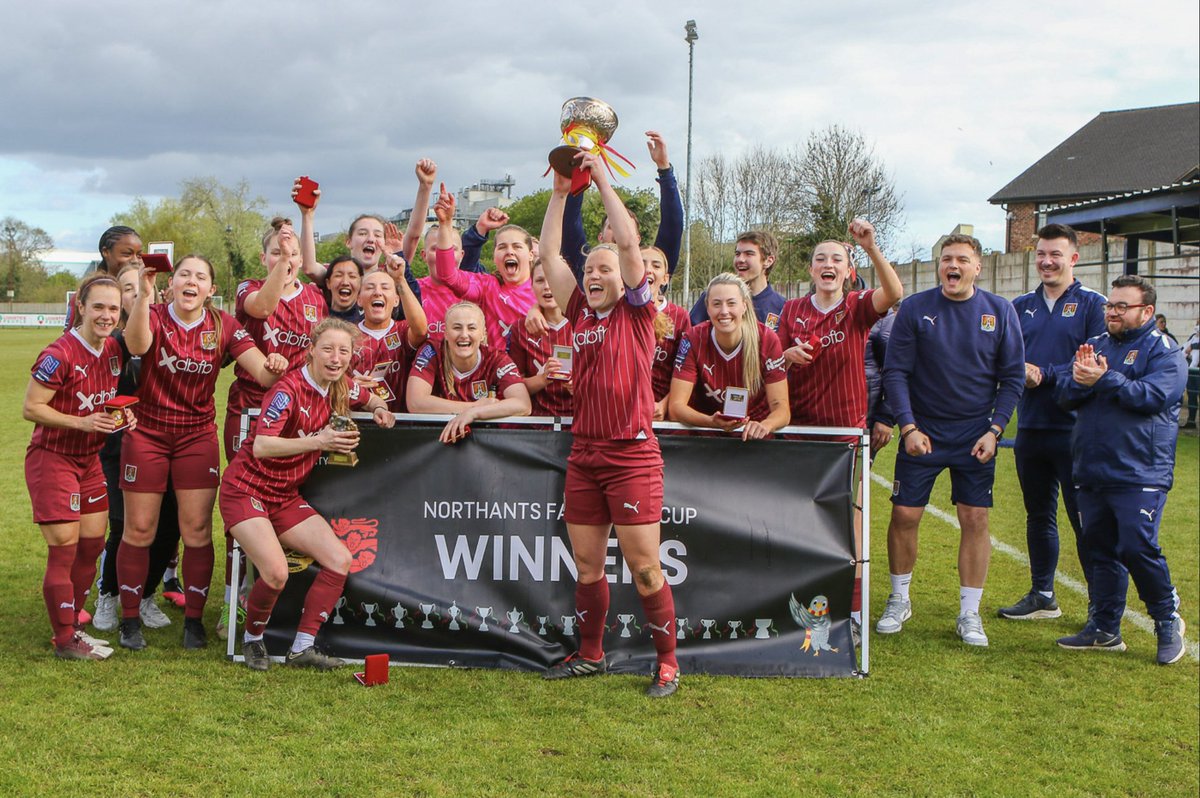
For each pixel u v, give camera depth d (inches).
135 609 194.4
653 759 146.5
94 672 178.1
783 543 187.8
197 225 2701.8
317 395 182.5
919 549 294.7
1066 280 228.8
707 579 187.5
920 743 155.2
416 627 188.7
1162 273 688.4
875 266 194.4
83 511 191.3
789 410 201.8
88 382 182.4
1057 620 225.9
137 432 189.9
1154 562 195.5
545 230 173.2
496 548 190.1
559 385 202.1
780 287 1245.7
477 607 189.2
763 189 1336.1
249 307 209.0
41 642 195.2
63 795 131.1
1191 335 649.0
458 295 237.8
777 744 153.1
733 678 182.4
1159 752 154.8
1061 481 223.3
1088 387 199.2
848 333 203.6
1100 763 150.3
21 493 363.3
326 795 133.0
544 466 190.4
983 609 233.8
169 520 207.8
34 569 254.2
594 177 159.8
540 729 156.3
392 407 216.2
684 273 1277.1
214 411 198.2
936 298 208.7
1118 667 193.5
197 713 159.5
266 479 181.0
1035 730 161.8
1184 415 649.0
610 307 164.9
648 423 166.6
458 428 189.0
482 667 186.2
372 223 248.8
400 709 163.3
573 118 167.9
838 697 173.6
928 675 186.1
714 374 191.9
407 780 137.7
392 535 191.2
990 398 207.6
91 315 179.3
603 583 177.3
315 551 182.7
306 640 182.2
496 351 199.5
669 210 204.8
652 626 174.2
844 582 187.9
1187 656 199.9
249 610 180.5
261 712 160.4
